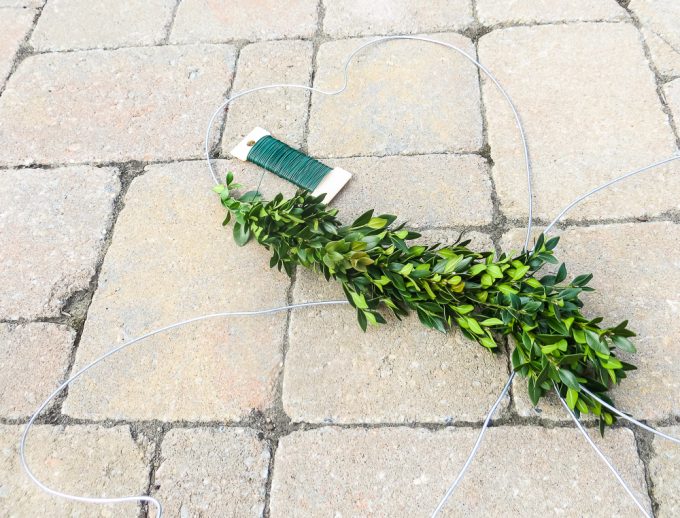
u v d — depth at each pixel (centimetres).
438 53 81
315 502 58
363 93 79
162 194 74
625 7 82
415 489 57
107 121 79
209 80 82
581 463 57
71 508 58
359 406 61
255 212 65
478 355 62
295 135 76
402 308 64
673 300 63
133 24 88
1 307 68
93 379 64
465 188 71
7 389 64
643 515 55
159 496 59
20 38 88
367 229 61
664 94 75
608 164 71
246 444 60
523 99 77
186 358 64
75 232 72
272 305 66
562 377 55
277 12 87
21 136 79
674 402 59
